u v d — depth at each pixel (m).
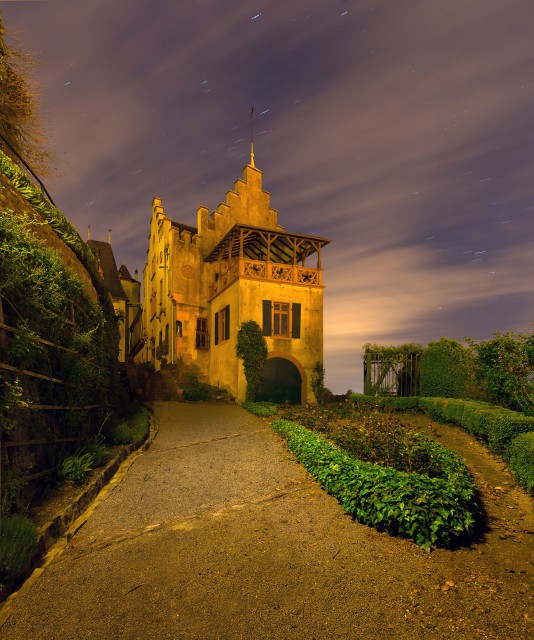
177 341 23.41
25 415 6.47
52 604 4.23
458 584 4.36
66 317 8.60
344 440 9.53
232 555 5.17
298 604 4.13
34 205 9.05
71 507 6.42
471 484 5.98
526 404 10.42
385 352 16.39
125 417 14.29
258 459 9.73
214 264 25.22
